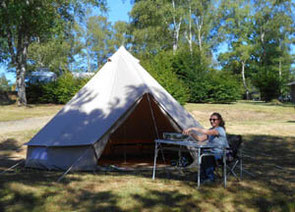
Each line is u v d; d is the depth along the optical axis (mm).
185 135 4848
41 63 32312
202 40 33250
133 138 8523
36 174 4934
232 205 3443
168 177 4809
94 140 5305
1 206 3316
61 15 18953
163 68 20234
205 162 4508
